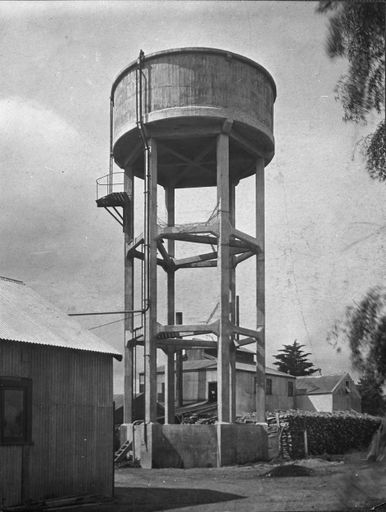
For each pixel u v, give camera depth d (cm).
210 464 3684
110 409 2244
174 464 3666
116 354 2230
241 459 3772
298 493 2328
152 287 3819
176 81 3850
